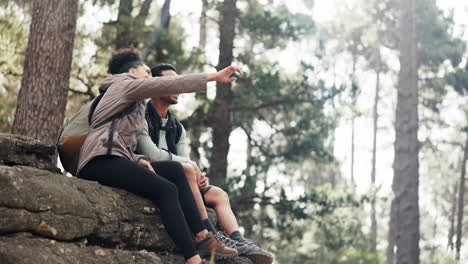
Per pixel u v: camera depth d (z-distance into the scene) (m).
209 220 4.35
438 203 39.78
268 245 17.05
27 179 3.36
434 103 28.27
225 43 14.67
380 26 31.44
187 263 3.96
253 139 14.98
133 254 3.82
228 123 14.12
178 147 4.60
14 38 10.36
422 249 35.94
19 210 3.24
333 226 14.91
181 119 13.56
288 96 13.84
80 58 11.19
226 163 14.05
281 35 15.05
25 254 3.16
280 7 21.92
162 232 4.11
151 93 3.93
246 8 17.11
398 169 18.23
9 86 10.79
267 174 14.26
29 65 7.53
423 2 27.61
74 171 4.14
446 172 36.50
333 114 14.48
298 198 13.63
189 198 4.09
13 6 10.73
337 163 15.12
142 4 13.73
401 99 18.56
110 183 3.95
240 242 4.31
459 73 25.58
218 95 14.09
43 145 3.88
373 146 35.25
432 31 27.38
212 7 14.95
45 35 7.55
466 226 40.19
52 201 3.43
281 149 15.24
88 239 3.66
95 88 11.26
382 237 39.38
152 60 11.48
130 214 3.92
